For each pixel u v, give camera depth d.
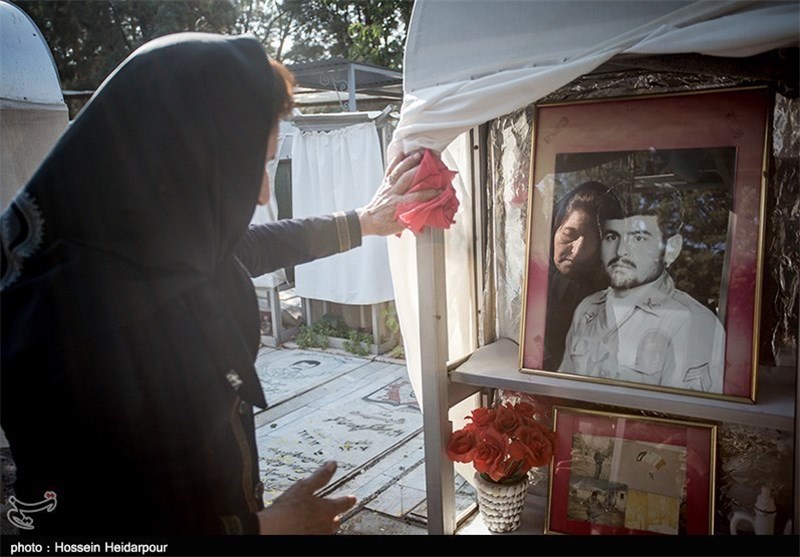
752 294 1.13
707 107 1.18
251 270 1.24
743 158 1.15
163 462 0.84
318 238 1.32
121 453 0.82
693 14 0.95
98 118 0.84
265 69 0.94
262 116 0.92
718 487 1.34
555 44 1.07
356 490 2.24
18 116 2.07
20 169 2.08
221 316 0.89
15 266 0.84
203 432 0.87
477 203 1.57
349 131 3.79
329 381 3.59
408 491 2.21
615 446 1.37
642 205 1.24
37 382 0.80
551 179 1.33
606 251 1.27
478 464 1.37
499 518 1.44
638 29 0.99
